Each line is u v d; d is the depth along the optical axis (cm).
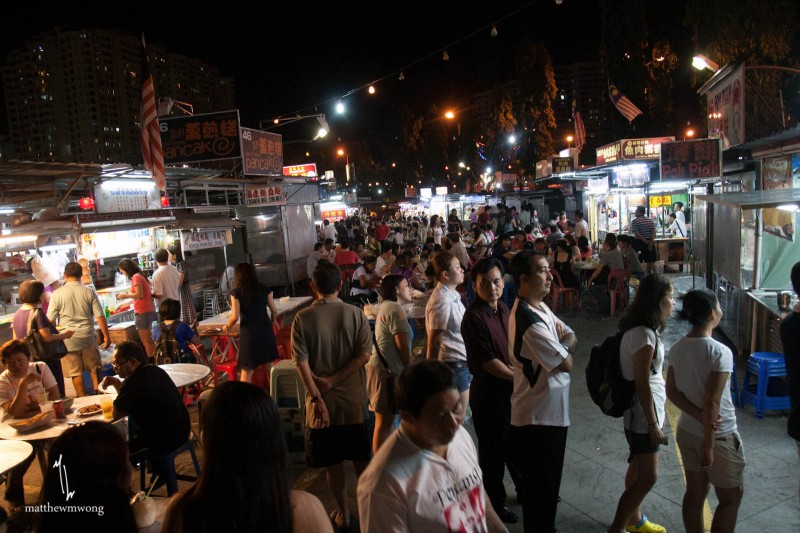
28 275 856
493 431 379
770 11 1284
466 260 1078
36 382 475
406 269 959
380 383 445
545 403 320
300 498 181
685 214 1630
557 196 2800
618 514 342
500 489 385
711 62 1160
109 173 873
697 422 315
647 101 2438
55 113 14225
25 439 405
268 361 607
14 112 14488
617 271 1039
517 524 389
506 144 4028
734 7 1314
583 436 534
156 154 849
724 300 828
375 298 1062
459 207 4125
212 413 174
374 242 1728
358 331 393
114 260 1049
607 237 1055
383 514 184
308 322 388
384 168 7781
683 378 316
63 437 204
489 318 380
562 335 344
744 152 1136
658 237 1532
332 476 397
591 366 350
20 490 465
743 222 716
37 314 642
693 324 319
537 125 3381
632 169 1578
